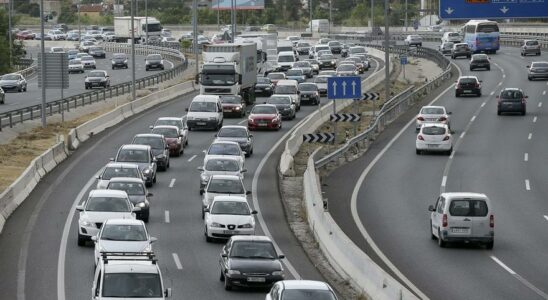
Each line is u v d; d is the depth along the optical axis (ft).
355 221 293.64
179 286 214.28
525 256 246.68
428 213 306.35
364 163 406.62
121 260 178.60
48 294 204.03
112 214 255.09
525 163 403.13
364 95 519.19
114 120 522.06
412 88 618.85
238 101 556.10
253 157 421.59
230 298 203.51
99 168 384.88
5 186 350.43
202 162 407.23
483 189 347.97
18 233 272.51
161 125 433.89
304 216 307.17
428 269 230.89
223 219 262.88
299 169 393.09
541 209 313.12
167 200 327.88
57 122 520.01
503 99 543.80
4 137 457.68
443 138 423.64
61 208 309.22
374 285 198.80
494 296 203.51
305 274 229.25
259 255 213.46
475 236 252.62
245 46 590.96
